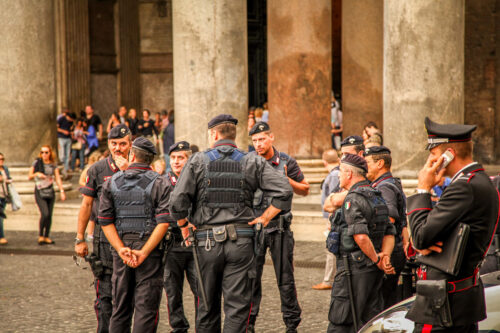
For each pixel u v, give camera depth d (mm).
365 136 21156
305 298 12203
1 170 18094
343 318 8102
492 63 33156
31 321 10891
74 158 33094
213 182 7875
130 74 42906
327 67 23859
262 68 45188
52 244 18156
